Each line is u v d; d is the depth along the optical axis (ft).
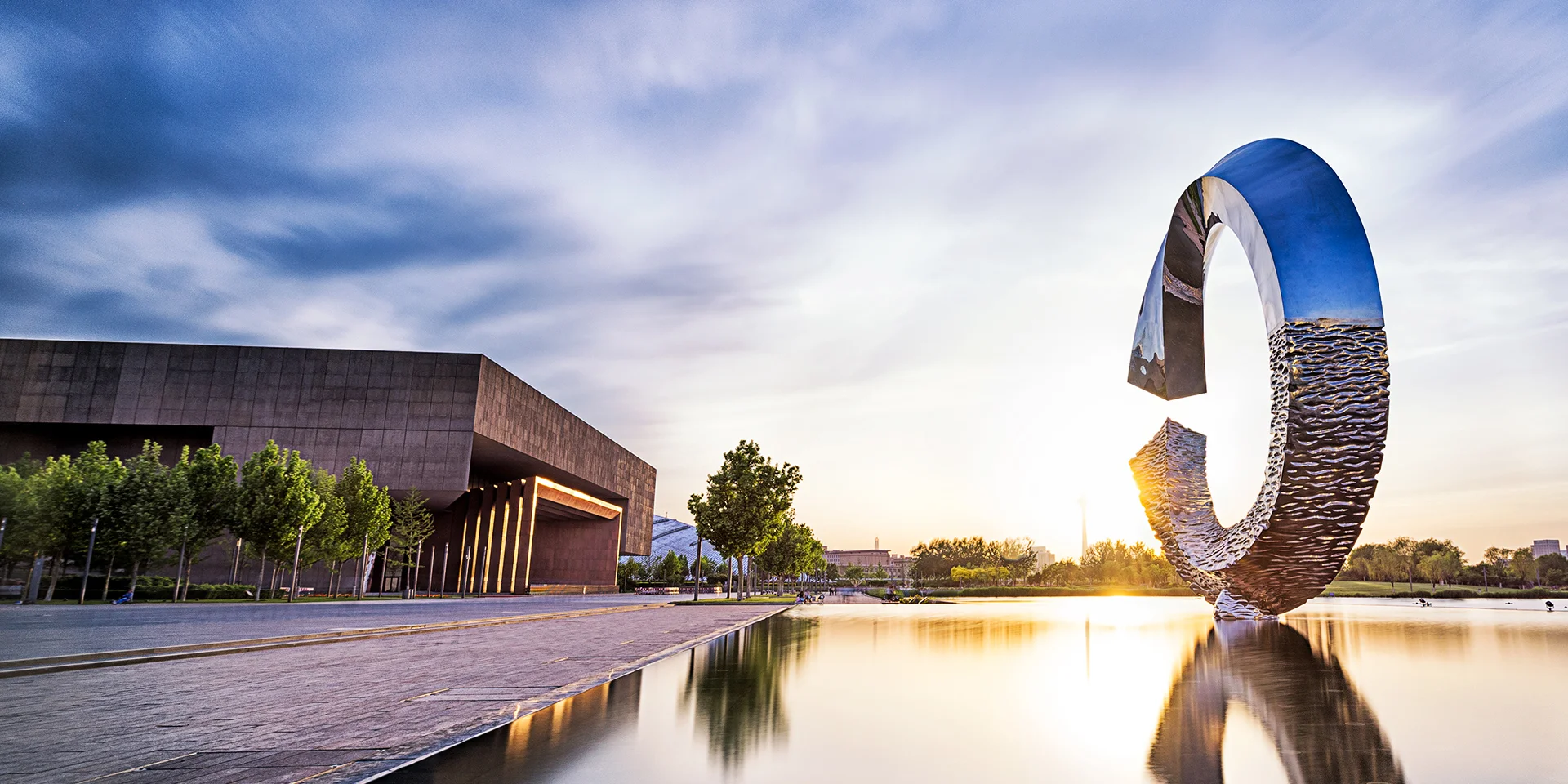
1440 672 31.19
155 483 137.90
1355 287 46.65
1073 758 17.16
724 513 152.56
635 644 51.21
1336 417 46.26
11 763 18.01
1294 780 15.05
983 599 187.52
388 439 197.88
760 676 32.73
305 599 160.25
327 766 17.37
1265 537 49.65
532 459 234.99
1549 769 15.69
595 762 17.21
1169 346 63.26
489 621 77.61
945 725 21.22
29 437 201.36
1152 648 43.14
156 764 17.87
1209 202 56.29
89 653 40.63
